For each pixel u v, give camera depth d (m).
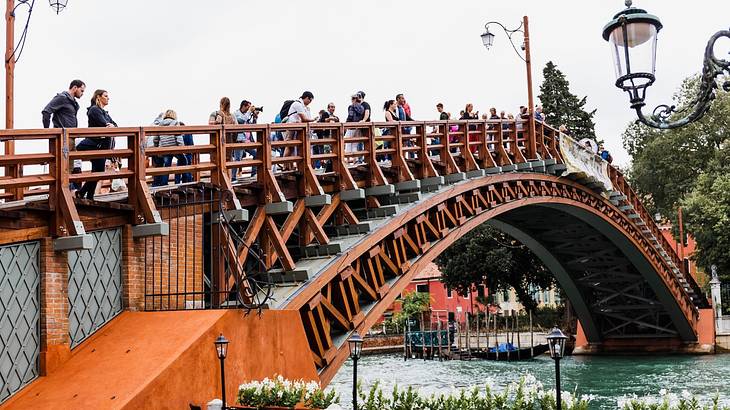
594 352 45.34
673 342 43.34
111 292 10.34
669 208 54.94
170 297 11.06
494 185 24.17
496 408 8.77
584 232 36.84
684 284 41.53
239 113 15.45
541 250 39.12
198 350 9.33
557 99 56.69
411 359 51.25
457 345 54.94
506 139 25.81
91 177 10.07
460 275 52.19
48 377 9.14
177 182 14.33
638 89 8.47
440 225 20.33
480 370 38.41
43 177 9.43
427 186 19.70
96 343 9.76
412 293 69.19
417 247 18.73
